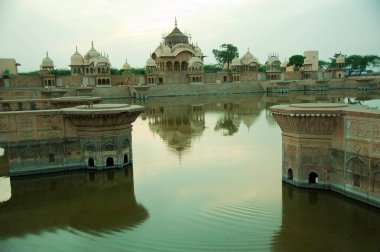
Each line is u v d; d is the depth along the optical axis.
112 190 14.42
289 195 13.05
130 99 58.44
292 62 96.44
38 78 57.06
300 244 9.47
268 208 11.91
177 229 10.62
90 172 16.80
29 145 16.45
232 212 11.70
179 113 38.91
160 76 69.38
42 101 24.97
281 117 13.68
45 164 16.80
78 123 16.78
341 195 12.76
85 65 65.06
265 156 18.98
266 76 79.56
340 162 12.70
